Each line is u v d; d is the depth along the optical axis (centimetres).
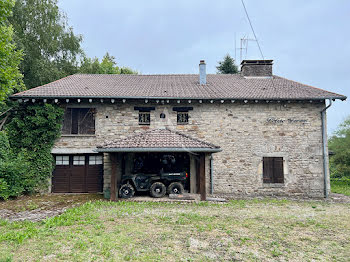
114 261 446
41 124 1120
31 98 1091
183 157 1180
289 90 1272
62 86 1252
